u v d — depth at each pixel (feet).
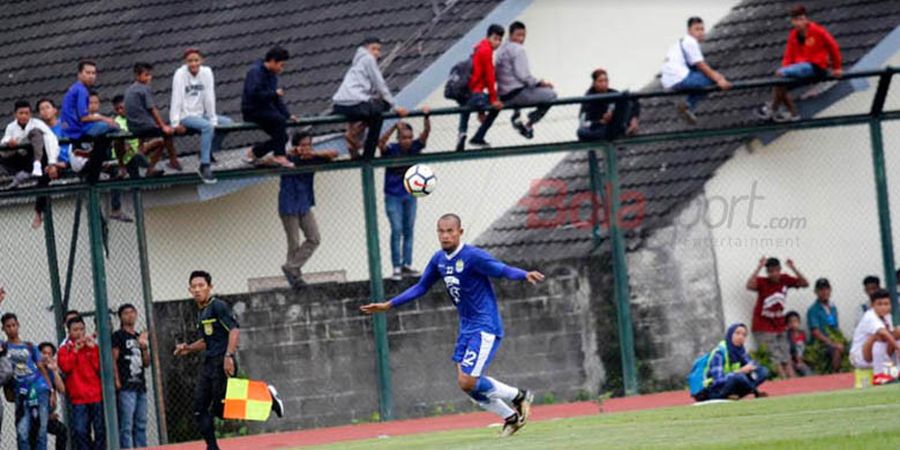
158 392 214.07
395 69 253.03
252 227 223.10
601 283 229.66
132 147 213.66
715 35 278.87
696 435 132.98
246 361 218.59
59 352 208.23
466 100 223.71
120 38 285.23
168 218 223.71
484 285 147.43
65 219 219.00
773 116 234.58
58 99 271.28
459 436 167.94
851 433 120.57
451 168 230.89
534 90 226.79
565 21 273.33
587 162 235.40
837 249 245.24
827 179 245.86
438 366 223.71
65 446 209.46
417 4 270.67
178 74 211.82
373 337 222.07
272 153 215.72
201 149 211.82
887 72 229.86
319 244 222.89
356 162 219.82
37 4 304.50
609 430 151.53
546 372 226.58
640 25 276.41
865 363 208.74
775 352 237.86
